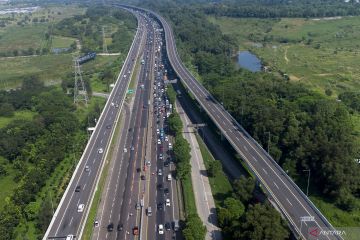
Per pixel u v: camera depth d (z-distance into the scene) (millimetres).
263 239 159875
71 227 179750
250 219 167375
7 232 187375
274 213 169500
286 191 196125
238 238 170750
